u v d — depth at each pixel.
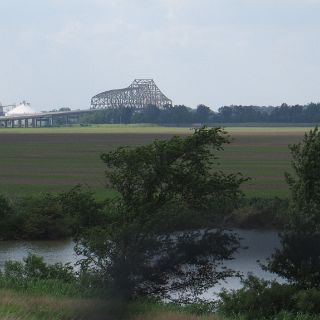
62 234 196.12
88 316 75.12
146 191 110.44
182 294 108.25
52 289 97.69
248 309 90.94
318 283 101.12
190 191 110.25
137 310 83.44
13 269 112.31
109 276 103.06
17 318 58.84
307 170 103.31
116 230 107.12
